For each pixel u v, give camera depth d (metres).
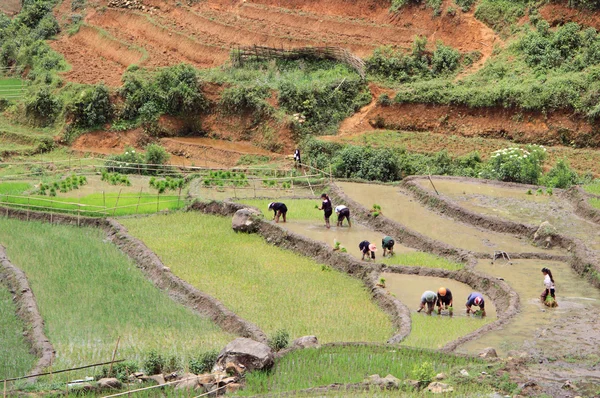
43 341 37.06
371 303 42.66
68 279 45.72
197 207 58.69
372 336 38.25
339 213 53.22
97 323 39.94
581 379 30.69
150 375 33.03
